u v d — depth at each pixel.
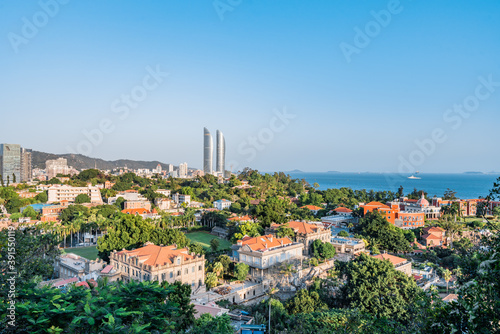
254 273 103.44
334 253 124.44
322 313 64.12
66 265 98.56
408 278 76.81
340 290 82.69
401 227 185.25
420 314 27.23
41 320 21.25
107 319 23.00
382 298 69.56
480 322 19.00
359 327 34.44
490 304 19.20
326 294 83.62
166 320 25.34
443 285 105.25
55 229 145.00
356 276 76.56
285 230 130.75
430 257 135.00
